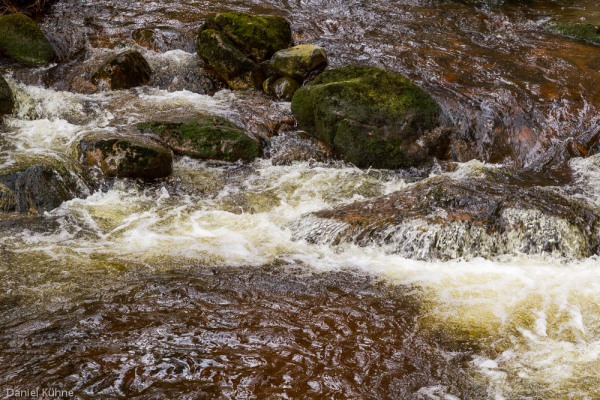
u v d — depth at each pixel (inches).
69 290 185.9
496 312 183.0
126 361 155.7
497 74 350.6
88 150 263.6
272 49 359.9
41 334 164.9
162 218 237.3
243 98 334.3
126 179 259.1
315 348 165.2
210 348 162.7
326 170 284.0
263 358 159.9
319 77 310.2
